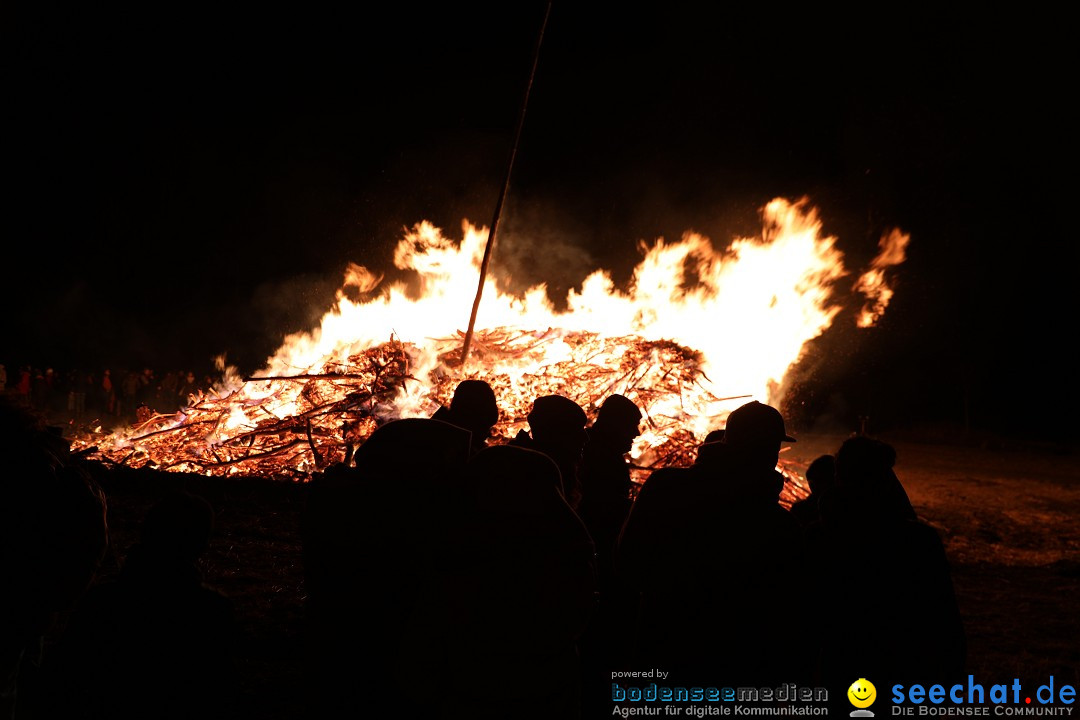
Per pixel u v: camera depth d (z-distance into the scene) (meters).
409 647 2.72
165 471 9.55
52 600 2.87
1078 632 6.81
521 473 2.77
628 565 3.13
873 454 3.30
